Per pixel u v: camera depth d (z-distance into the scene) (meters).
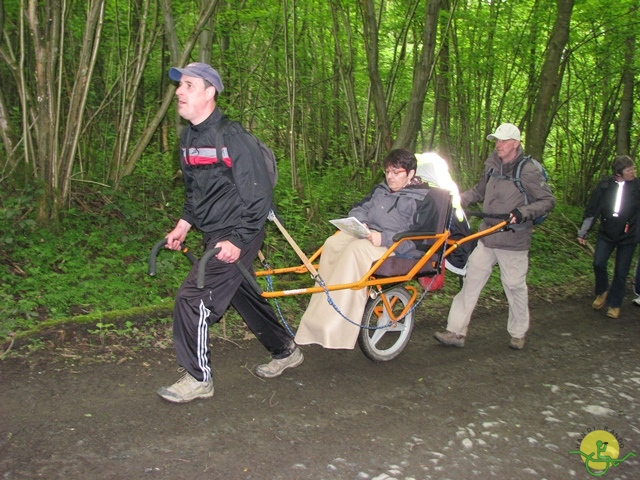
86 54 6.53
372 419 3.81
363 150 9.62
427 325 5.94
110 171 7.75
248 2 9.16
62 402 3.69
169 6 7.89
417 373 4.65
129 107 7.71
